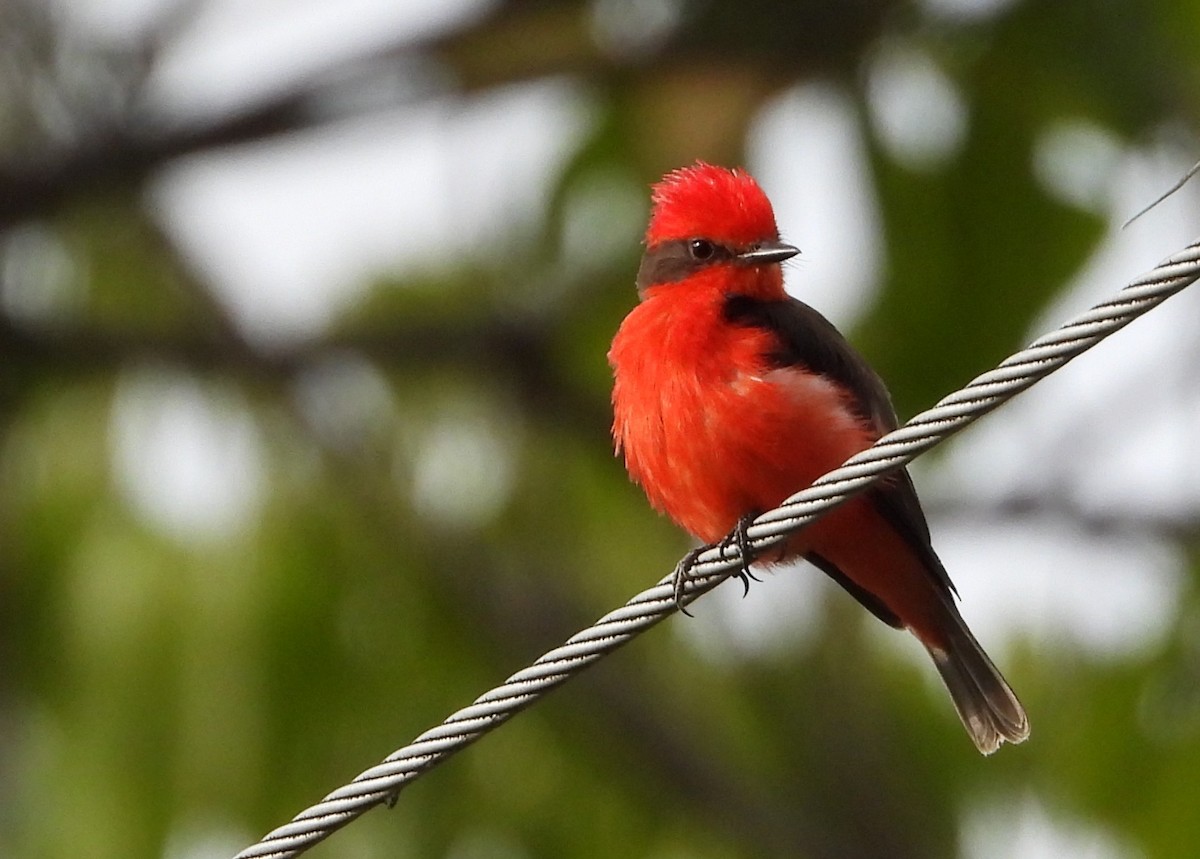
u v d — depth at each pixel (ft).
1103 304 22.31
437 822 53.78
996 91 46.93
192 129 48.65
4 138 49.29
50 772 50.62
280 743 51.93
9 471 53.88
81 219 55.77
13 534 53.26
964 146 47.09
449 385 56.65
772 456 29.58
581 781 55.67
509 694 24.59
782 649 57.11
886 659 56.85
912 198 47.34
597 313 53.36
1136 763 50.39
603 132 50.55
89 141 48.67
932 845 54.44
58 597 52.49
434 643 55.06
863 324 48.06
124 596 52.06
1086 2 45.65
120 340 54.60
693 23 45.62
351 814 24.58
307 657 52.95
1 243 52.80
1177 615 51.70
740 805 55.26
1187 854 49.65
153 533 53.06
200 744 51.24
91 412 54.80
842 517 30.40
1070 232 46.98
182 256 56.85
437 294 55.88
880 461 23.97
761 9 45.11
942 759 55.26
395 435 56.44
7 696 51.37
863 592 33.42
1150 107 45.91
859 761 55.42
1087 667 51.75
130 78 48.88
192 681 51.75
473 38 47.70
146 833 50.26
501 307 54.44
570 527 57.41
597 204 51.62
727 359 29.78
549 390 55.42
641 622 24.59
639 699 56.18
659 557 57.57
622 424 31.24
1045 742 51.47
